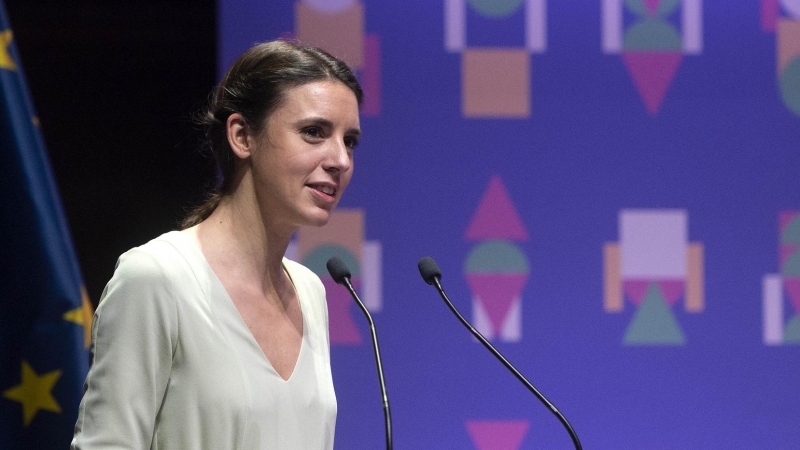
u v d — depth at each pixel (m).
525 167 11.89
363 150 11.78
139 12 12.62
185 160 12.68
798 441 11.91
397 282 11.79
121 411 4.93
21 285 6.95
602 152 11.92
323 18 11.75
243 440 5.15
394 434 11.70
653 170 11.95
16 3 12.41
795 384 11.94
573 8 11.95
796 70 12.02
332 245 11.76
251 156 5.57
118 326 5.02
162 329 5.08
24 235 6.95
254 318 5.49
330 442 5.79
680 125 11.96
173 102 12.71
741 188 11.97
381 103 11.80
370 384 11.73
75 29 12.56
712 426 11.88
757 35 12.02
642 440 11.84
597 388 11.84
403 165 11.81
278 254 5.75
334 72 5.59
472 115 11.86
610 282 11.89
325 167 5.45
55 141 12.58
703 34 12.00
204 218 5.85
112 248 12.65
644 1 11.98
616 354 11.88
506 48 11.90
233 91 5.64
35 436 6.87
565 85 11.92
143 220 12.65
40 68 12.54
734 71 12.01
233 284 5.48
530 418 11.79
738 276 11.95
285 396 5.40
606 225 11.91
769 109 12.00
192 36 12.70
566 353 11.84
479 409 11.80
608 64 11.95
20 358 6.91
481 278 11.84
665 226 11.92
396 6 11.83
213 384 5.13
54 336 6.95
